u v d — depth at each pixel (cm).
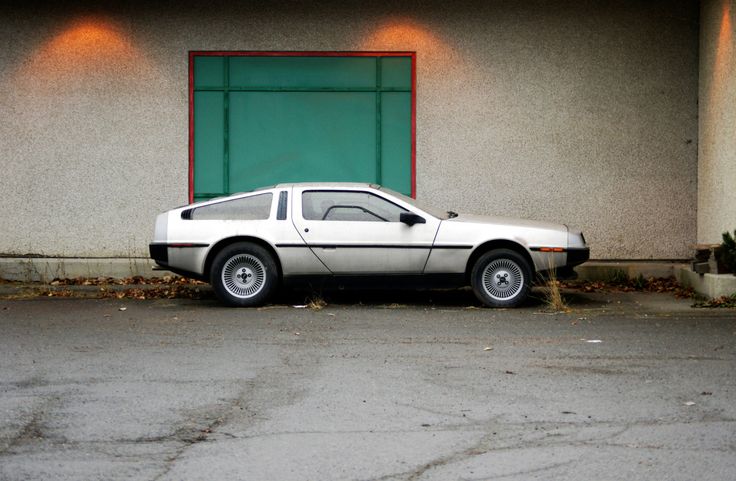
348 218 1220
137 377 762
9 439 579
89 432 595
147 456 545
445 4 1538
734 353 865
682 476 504
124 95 1544
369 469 520
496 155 1545
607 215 1545
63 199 1544
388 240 1213
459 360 836
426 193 1546
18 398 686
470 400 680
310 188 1230
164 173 1545
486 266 1209
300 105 1548
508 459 537
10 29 1534
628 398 683
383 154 1549
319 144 1550
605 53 1538
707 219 1487
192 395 696
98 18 1538
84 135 1543
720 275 1292
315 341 945
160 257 1220
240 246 1213
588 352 874
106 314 1149
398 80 1545
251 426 609
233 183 1551
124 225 1548
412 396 693
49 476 509
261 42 1543
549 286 1212
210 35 1542
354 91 1545
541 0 1535
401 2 1541
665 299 1309
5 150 1540
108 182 1545
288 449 559
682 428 600
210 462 533
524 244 1205
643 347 900
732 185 1373
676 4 1534
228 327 1041
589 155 1544
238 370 792
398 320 1097
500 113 1541
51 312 1167
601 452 549
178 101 1543
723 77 1408
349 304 1256
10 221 1544
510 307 1210
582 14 1538
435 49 1540
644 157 1544
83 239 1548
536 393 701
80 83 1540
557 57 1538
